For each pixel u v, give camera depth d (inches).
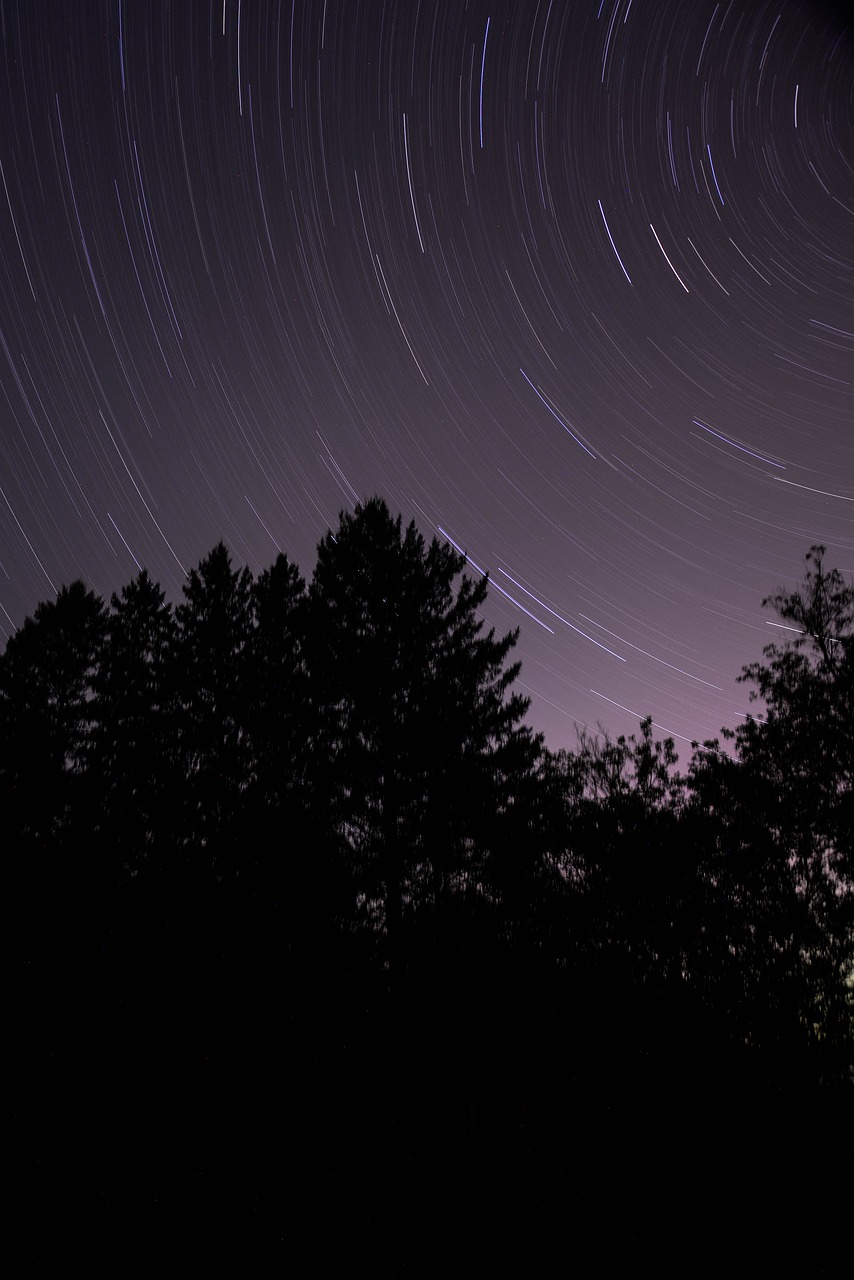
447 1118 520.7
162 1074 540.1
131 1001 573.0
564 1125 504.1
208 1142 466.6
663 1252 341.7
